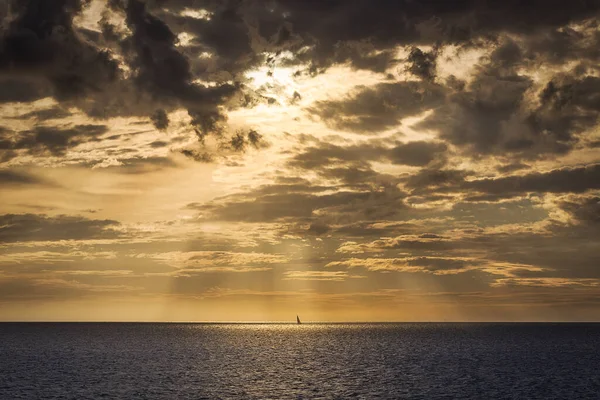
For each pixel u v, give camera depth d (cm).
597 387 8750
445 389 8575
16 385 8838
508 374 10406
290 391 8419
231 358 14012
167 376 10088
